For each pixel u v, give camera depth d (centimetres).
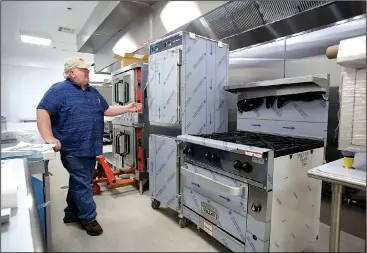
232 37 228
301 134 178
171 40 195
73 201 179
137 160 270
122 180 271
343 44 98
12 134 164
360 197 124
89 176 186
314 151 146
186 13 174
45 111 166
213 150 153
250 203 130
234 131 222
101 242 121
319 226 134
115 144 326
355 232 108
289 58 203
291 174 132
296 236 135
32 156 137
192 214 170
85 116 179
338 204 102
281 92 182
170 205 195
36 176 141
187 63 187
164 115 206
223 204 147
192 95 193
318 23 175
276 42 211
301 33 191
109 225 159
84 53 259
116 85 312
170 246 116
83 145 178
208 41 199
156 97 216
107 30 213
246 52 237
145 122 269
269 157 120
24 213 81
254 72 232
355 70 100
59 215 190
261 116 205
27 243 65
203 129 203
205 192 160
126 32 220
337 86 169
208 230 153
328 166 112
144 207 213
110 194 254
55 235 148
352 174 100
